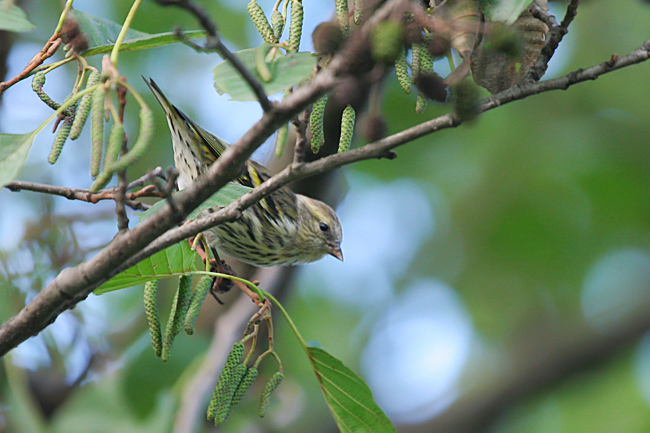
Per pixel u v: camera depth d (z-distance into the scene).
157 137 12.99
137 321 11.92
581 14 15.50
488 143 16.23
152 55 13.04
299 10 4.66
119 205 4.62
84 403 10.04
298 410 12.91
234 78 4.11
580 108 16.16
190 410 9.84
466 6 4.40
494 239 16.78
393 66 4.16
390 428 6.00
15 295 9.08
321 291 16.86
